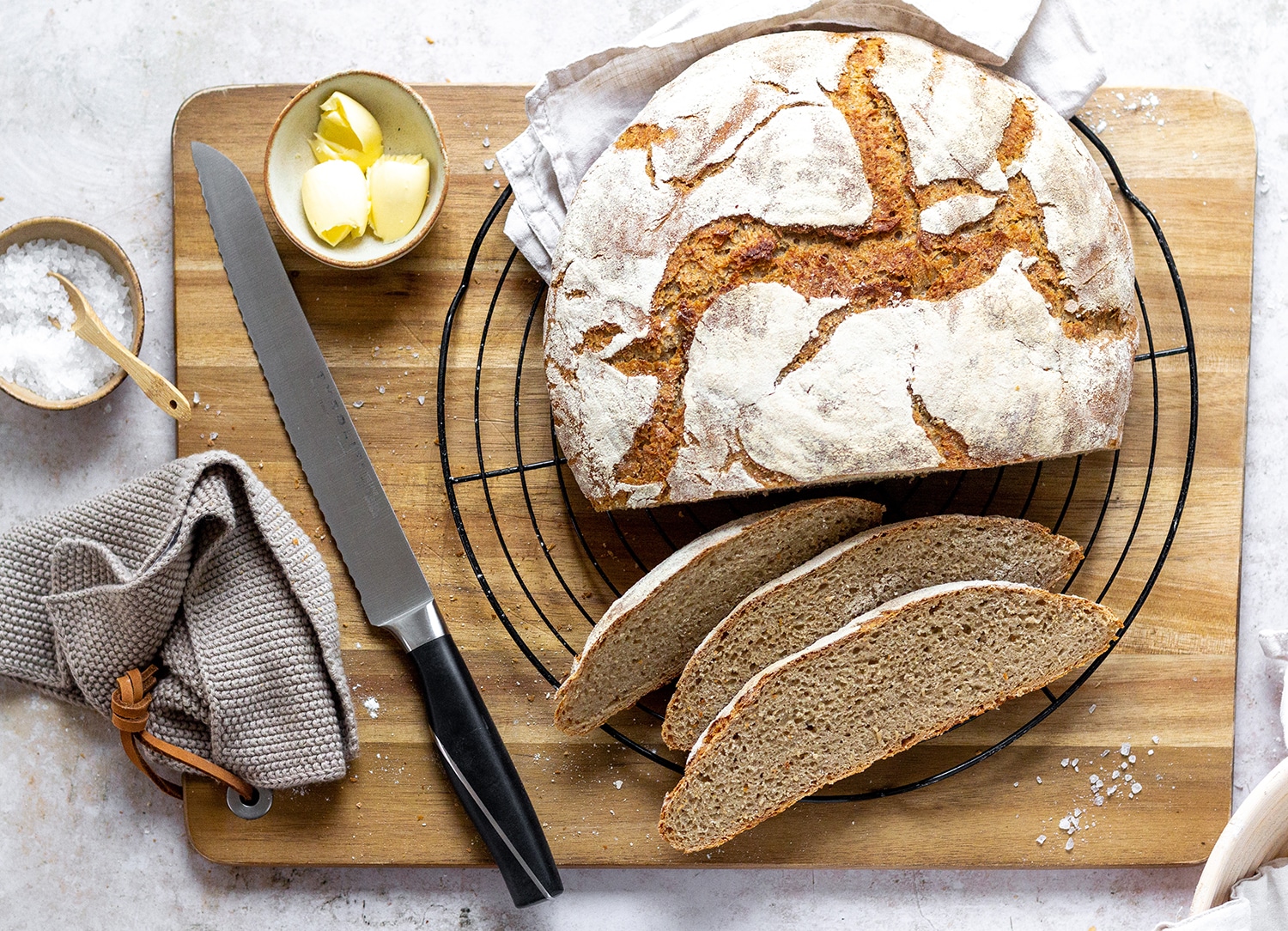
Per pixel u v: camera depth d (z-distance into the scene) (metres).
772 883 0.77
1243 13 0.78
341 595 0.77
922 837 0.76
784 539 0.73
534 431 0.77
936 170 0.69
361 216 0.74
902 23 0.72
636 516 0.77
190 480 0.73
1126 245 0.72
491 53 0.78
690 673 0.72
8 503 0.78
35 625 0.75
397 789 0.76
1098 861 0.76
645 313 0.70
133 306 0.76
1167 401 0.76
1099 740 0.76
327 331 0.77
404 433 0.77
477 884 0.77
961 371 0.68
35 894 0.77
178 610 0.75
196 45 0.78
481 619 0.76
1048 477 0.76
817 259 0.69
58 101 0.78
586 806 0.76
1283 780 0.69
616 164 0.71
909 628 0.72
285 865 0.76
